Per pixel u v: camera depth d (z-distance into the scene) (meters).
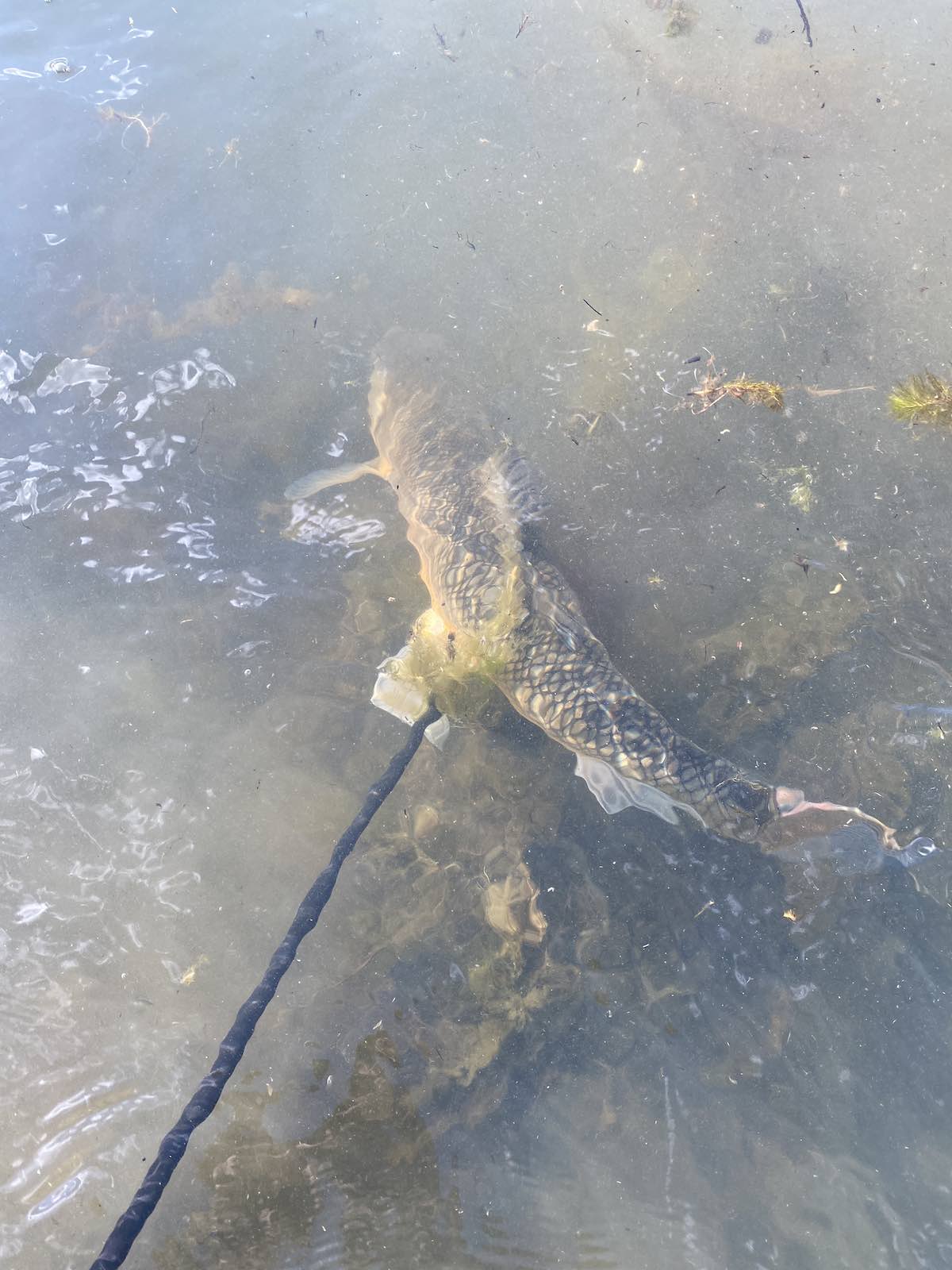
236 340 1.20
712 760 0.92
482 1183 0.84
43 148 1.38
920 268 1.17
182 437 1.14
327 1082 0.87
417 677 1.00
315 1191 0.84
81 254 1.28
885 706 0.94
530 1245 0.82
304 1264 0.82
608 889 0.91
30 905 0.94
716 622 1.00
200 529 1.10
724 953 0.88
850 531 1.03
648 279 1.19
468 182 1.30
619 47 1.42
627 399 1.11
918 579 0.99
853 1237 0.81
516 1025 0.88
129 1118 0.87
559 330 1.17
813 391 1.10
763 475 1.06
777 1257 0.81
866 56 1.36
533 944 0.90
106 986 0.91
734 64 1.37
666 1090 0.85
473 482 1.06
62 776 1.00
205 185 1.33
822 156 1.27
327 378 1.17
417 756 0.98
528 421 1.11
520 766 0.96
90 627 1.06
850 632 0.98
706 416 1.10
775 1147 0.83
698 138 1.30
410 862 0.94
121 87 1.44
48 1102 0.88
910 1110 0.83
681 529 1.04
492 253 1.24
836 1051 0.85
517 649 0.96
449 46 1.45
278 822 0.97
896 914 0.88
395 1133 0.85
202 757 1.00
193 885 0.95
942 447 1.06
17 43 1.51
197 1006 0.90
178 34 1.50
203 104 1.41
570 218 1.25
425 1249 0.82
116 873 0.96
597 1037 0.87
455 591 1.00
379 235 1.26
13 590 1.08
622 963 0.89
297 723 1.01
